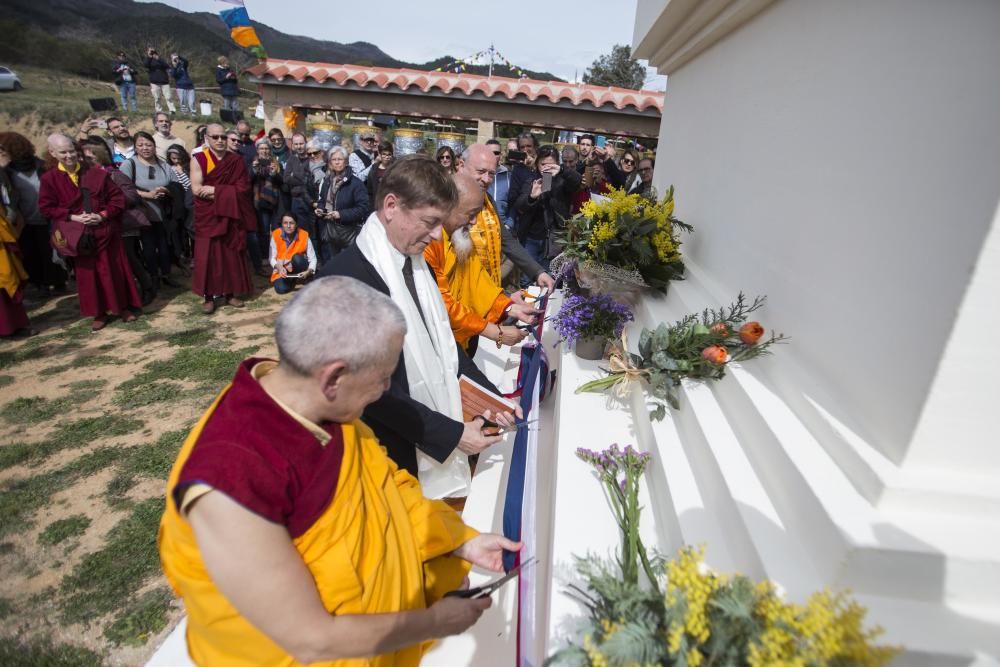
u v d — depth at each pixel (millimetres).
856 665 839
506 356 3604
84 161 5566
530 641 1448
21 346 5105
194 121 15328
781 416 1436
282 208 7691
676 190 3525
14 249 5074
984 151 957
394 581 1295
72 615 2406
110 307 5523
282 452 1080
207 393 4340
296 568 1042
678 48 3385
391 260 2029
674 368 1858
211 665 1245
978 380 1033
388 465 1506
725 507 1354
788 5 1875
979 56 972
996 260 958
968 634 970
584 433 1991
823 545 1091
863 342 1292
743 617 914
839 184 1449
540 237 5805
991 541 1022
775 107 1929
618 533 1529
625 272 2713
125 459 3480
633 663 953
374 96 8281
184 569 1125
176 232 7289
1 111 15609
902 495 1072
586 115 8273
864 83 1353
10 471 3348
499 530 2211
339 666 1224
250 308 6340
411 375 2104
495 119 8383
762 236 1977
